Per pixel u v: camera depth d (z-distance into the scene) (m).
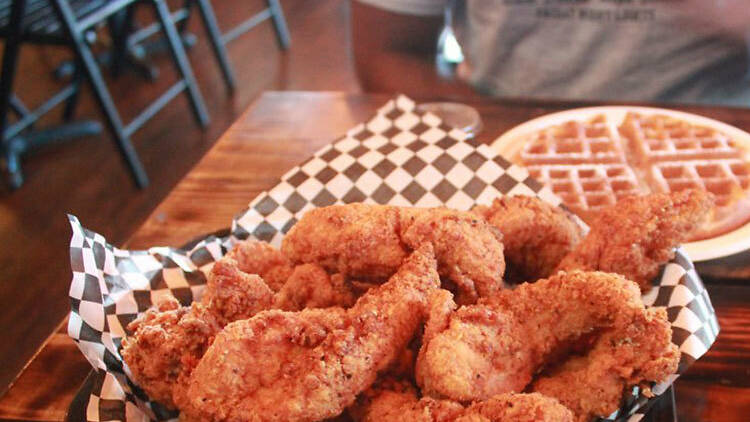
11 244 1.04
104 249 0.46
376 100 0.71
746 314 0.48
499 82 0.86
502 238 0.48
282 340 0.41
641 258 0.46
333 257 0.47
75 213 1.10
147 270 0.48
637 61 0.77
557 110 0.66
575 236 0.49
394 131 0.58
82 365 0.47
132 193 1.14
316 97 0.72
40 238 1.05
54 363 0.48
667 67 0.77
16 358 0.84
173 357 0.42
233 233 0.52
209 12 1.37
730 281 0.50
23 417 0.45
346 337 0.41
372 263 0.47
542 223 0.48
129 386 0.43
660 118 0.64
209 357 0.40
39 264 1.00
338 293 0.47
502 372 0.41
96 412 0.41
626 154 0.62
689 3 0.74
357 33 0.99
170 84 1.48
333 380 0.40
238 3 1.87
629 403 0.41
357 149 0.57
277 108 0.71
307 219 0.48
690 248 0.51
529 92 0.84
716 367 0.45
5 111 1.13
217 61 1.47
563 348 0.43
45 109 1.26
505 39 0.83
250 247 0.48
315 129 0.67
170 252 0.49
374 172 0.55
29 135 1.24
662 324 0.41
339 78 1.46
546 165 0.60
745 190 0.56
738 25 0.73
